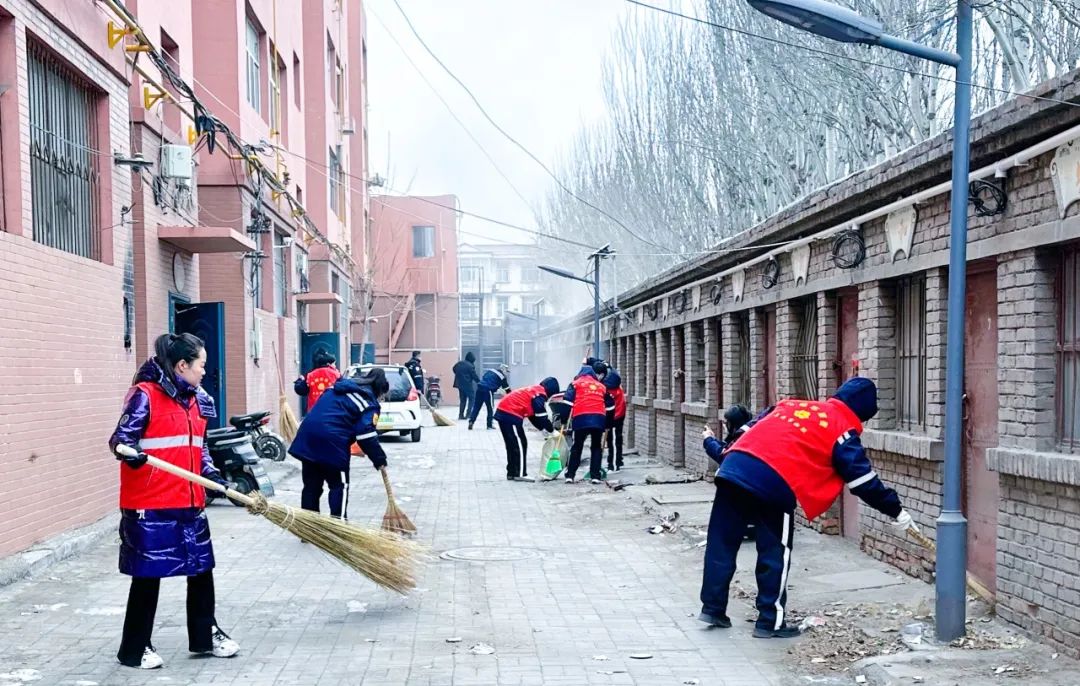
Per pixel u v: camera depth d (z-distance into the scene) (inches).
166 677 218.7
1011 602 251.0
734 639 255.6
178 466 227.0
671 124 837.2
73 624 261.6
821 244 392.2
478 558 364.8
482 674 224.1
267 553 370.0
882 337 340.5
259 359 741.3
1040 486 238.1
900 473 324.2
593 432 599.2
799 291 418.0
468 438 951.6
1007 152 253.9
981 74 452.8
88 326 389.7
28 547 332.5
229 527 428.8
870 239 345.1
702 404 605.6
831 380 391.5
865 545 351.6
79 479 379.2
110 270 416.5
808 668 229.9
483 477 633.6
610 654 241.4
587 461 722.8
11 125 333.4
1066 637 227.5
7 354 317.4
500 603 294.8
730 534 266.4
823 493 255.1
